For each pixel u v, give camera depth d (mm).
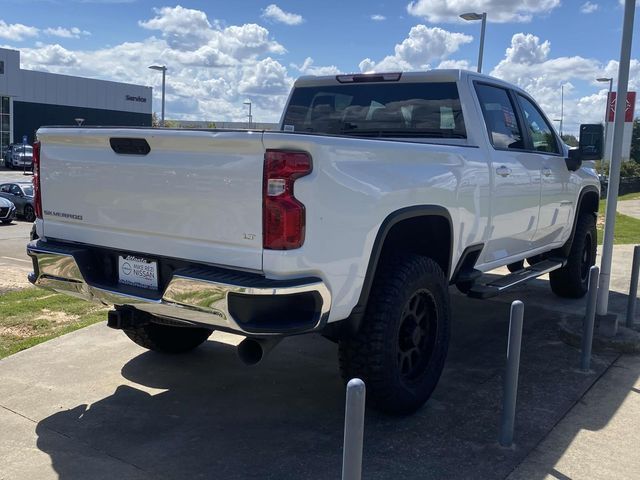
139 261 3707
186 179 3377
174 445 3740
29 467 3492
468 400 4348
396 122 5199
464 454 3594
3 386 4586
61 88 56438
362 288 3518
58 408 4238
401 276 3732
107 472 3441
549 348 5461
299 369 5000
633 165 41719
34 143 4203
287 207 3107
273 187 3113
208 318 3266
